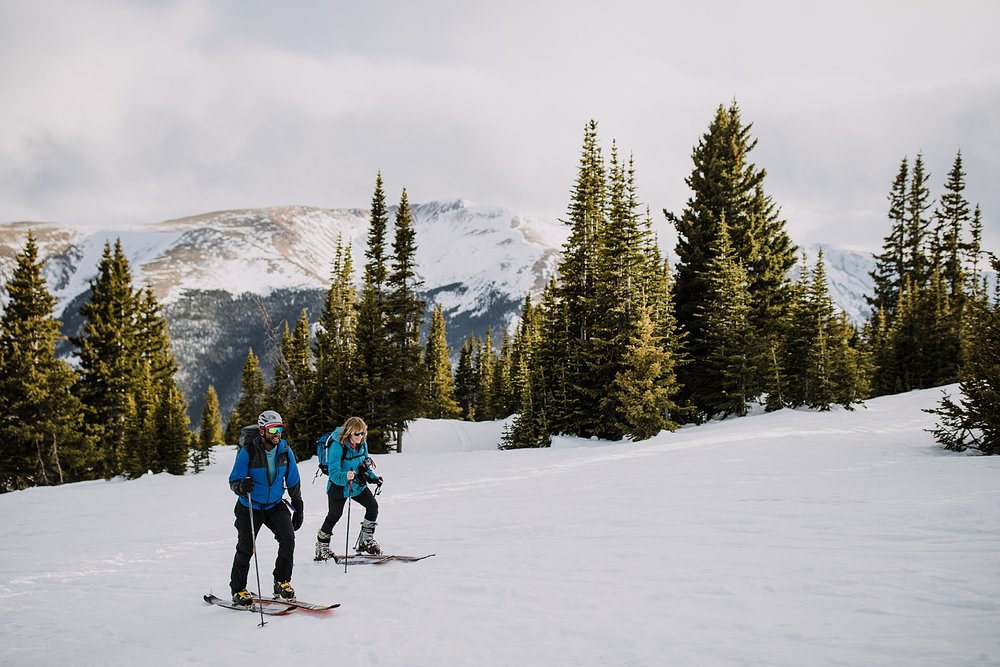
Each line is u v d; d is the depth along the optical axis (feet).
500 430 153.99
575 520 33.12
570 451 76.74
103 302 157.38
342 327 177.78
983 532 23.40
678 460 56.18
